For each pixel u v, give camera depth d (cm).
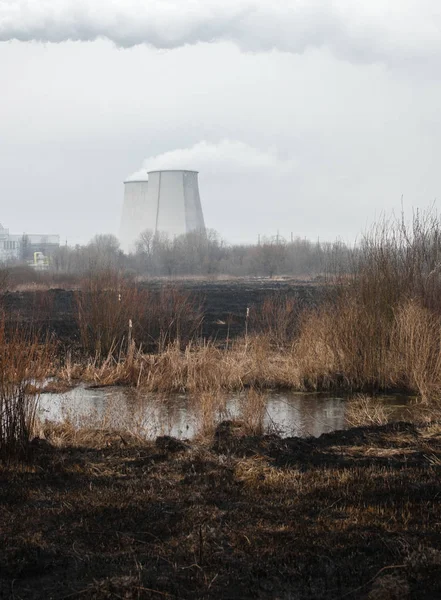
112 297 1711
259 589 528
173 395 1325
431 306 1437
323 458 874
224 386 1369
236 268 6738
